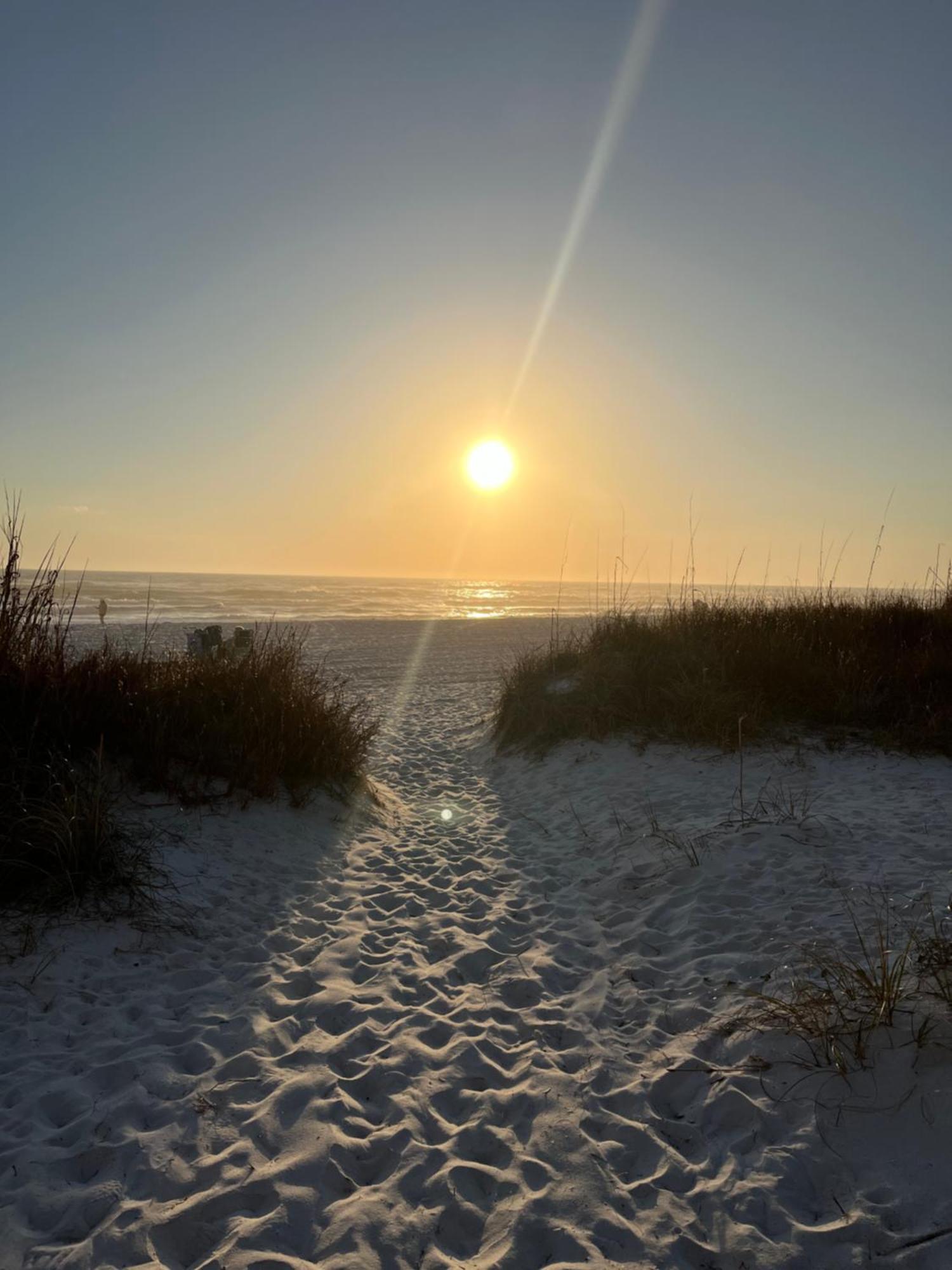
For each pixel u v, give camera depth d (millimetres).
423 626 30812
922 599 11211
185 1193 2543
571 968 4246
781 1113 2871
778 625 9820
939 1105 2658
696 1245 2371
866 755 7168
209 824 5633
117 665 6270
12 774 4598
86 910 4273
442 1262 2301
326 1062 3301
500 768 9000
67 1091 2998
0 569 5500
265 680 7398
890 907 4191
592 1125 2924
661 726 8273
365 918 4875
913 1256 2223
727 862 5117
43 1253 2268
